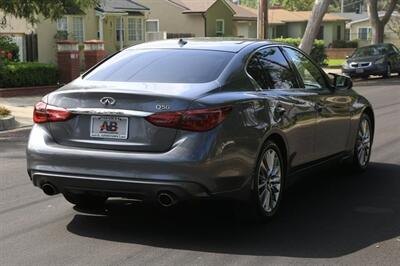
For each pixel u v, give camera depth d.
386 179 7.75
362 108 7.86
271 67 6.22
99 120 5.29
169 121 5.04
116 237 5.46
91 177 5.21
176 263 4.81
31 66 20.34
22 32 28.91
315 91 6.80
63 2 18.47
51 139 5.46
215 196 5.15
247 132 5.36
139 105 5.15
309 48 26.53
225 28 47.59
